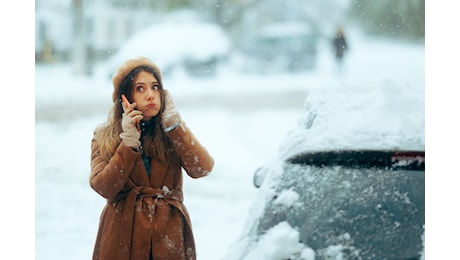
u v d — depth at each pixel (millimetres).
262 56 31156
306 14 42688
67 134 16984
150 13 39656
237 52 34875
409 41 37938
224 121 18562
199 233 8703
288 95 24000
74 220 9516
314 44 31594
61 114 20391
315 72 30219
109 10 38000
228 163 13422
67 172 12742
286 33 31516
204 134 16547
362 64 31328
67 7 35031
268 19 41969
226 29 40594
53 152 14586
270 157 14047
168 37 29812
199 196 10844
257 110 20688
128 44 29609
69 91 25656
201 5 40719
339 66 29344
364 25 41188
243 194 11008
